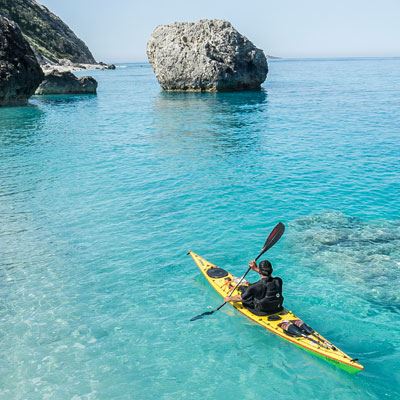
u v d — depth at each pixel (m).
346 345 9.12
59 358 8.89
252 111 43.84
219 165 23.03
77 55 170.25
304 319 9.98
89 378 8.33
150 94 65.00
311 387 8.03
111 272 12.37
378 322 9.84
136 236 14.59
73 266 12.75
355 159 23.44
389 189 18.34
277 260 12.75
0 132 33.97
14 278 12.14
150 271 12.35
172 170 22.28
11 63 47.34
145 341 9.40
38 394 7.96
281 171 21.58
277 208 16.66
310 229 14.68
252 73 64.12
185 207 17.02
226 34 62.31
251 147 27.20
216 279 11.57
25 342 9.40
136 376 8.38
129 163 23.89
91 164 23.84
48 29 159.75
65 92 66.69
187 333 9.63
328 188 18.78
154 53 66.06
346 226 14.83
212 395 7.89
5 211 17.05
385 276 11.66
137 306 10.71
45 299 11.09
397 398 7.73
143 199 18.05
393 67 182.50
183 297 11.05
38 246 14.05
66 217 16.34
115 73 151.00
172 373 8.45
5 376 8.41
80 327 9.91
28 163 24.22
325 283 11.45
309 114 41.31
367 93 62.31
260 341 9.29
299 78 105.69
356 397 7.78
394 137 29.02
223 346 9.18
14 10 148.75
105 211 16.83
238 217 15.91
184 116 41.31
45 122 38.97
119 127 36.03
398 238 13.83
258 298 9.66
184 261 12.85
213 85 62.22
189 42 63.12
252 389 8.02
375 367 8.49
